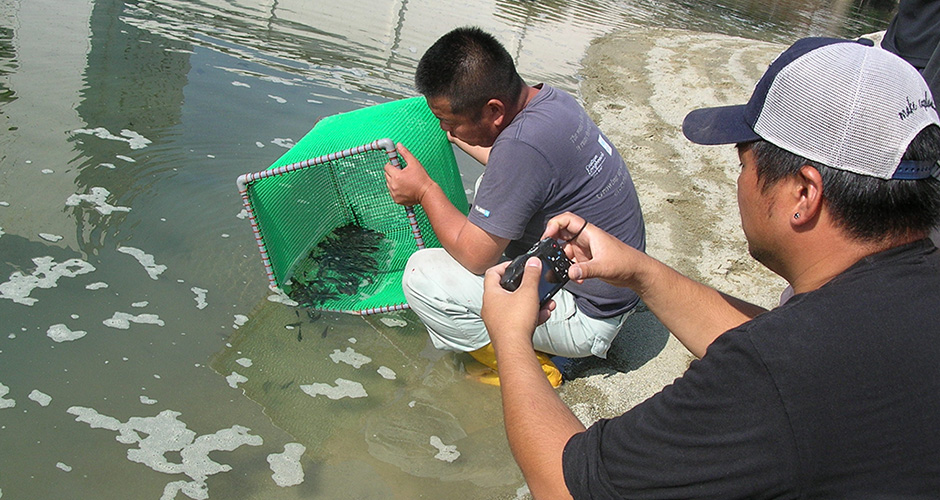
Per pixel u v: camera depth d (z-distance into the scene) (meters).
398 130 3.77
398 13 9.20
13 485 2.52
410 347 3.61
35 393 2.93
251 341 3.46
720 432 1.29
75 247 3.80
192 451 2.80
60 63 5.78
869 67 1.34
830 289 1.31
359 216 4.36
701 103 7.66
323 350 3.49
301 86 6.22
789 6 17.45
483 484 2.84
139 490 2.60
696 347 2.11
